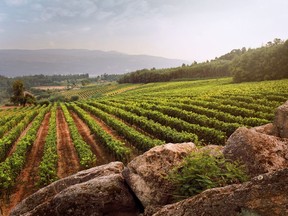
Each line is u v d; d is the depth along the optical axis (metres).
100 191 6.81
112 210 6.75
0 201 15.84
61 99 148.38
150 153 6.99
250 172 5.77
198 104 42.50
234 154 6.23
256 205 3.72
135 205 6.88
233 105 39.19
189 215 4.22
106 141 24.47
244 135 6.36
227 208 3.93
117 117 46.25
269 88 51.31
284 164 5.85
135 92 107.56
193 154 5.93
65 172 20.81
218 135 22.14
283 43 81.88
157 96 70.06
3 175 16.11
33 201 7.70
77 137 28.94
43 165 18.58
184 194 5.33
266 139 6.27
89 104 73.75
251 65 86.88
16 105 119.56
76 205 6.67
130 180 6.89
